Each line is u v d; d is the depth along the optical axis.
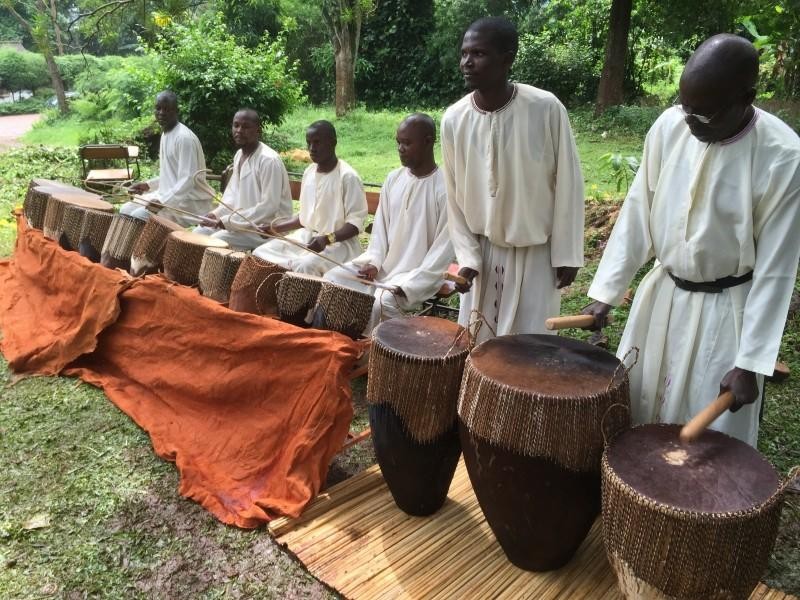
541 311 3.31
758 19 7.13
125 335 4.15
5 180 10.15
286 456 3.11
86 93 19.97
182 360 3.75
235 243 5.54
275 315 3.56
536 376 2.30
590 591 2.49
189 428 3.54
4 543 2.83
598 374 2.32
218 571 2.68
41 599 2.54
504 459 2.27
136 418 3.74
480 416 2.30
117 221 4.44
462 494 3.07
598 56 17.70
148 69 13.77
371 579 2.56
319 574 2.59
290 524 2.85
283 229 5.28
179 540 2.85
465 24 18.80
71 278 4.48
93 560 2.74
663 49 16.69
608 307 2.55
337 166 4.83
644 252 2.52
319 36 21.38
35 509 3.04
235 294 3.61
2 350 4.58
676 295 2.47
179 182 6.05
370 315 3.29
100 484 3.22
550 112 2.93
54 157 11.64
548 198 3.09
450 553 2.69
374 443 2.83
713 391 2.39
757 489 1.91
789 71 7.86
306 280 3.36
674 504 1.86
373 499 3.02
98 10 11.91
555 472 2.23
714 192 2.20
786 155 2.08
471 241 3.32
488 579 2.55
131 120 13.89
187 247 3.98
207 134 11.15
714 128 2.11
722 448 2.10
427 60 19.94
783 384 4.02
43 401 3.99
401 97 20.25
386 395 2.66
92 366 4.31
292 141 13.66
